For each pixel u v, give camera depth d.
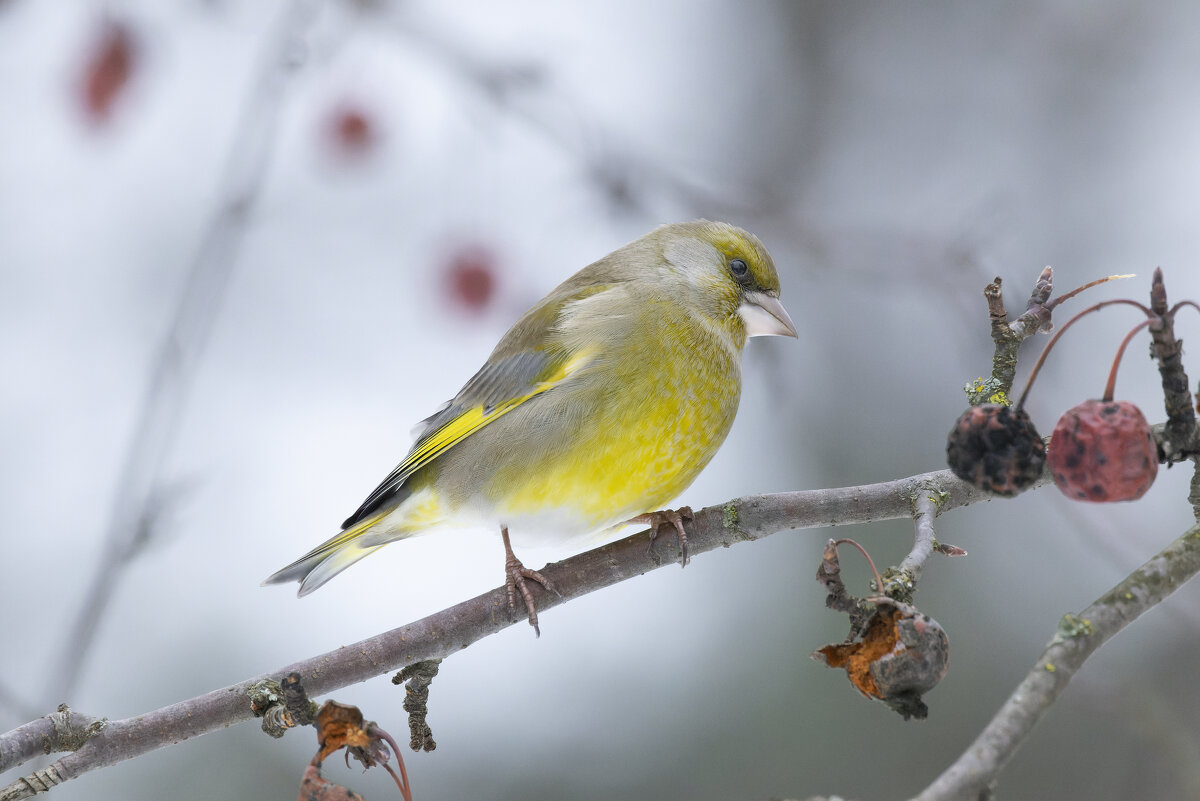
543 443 8.70
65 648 8.77
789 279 15.05
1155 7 16.98
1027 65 17.23
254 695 6.92
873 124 17.17
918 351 14.78
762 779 12.07
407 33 11.77
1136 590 5.39
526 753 12.27
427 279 11.79
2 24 14.62
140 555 9.09
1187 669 11.84
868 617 5.56
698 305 9.50
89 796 11.80
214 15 12.28
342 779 12.12
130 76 11.65
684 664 12.59
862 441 14.45
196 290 10.42
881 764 12.12
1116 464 5.30
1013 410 5.56
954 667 12.60
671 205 11.62
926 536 6.50
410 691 7.29
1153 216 15.87
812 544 12.97
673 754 12.20
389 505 9.16
